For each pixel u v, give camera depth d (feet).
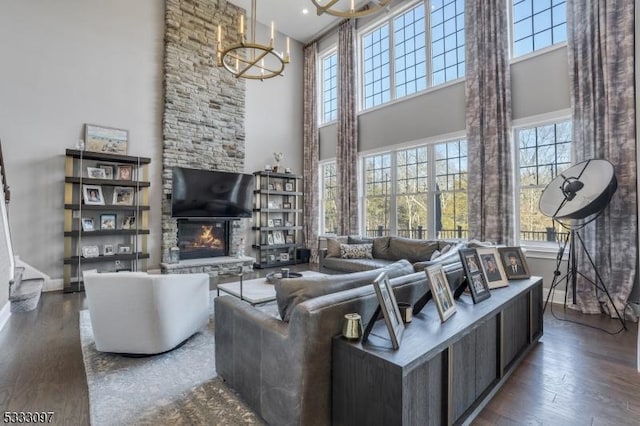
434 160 18.07
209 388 6.82
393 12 20.16
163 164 18.53
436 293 5.83
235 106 21.33
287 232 24.03
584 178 11.27
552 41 13.76
